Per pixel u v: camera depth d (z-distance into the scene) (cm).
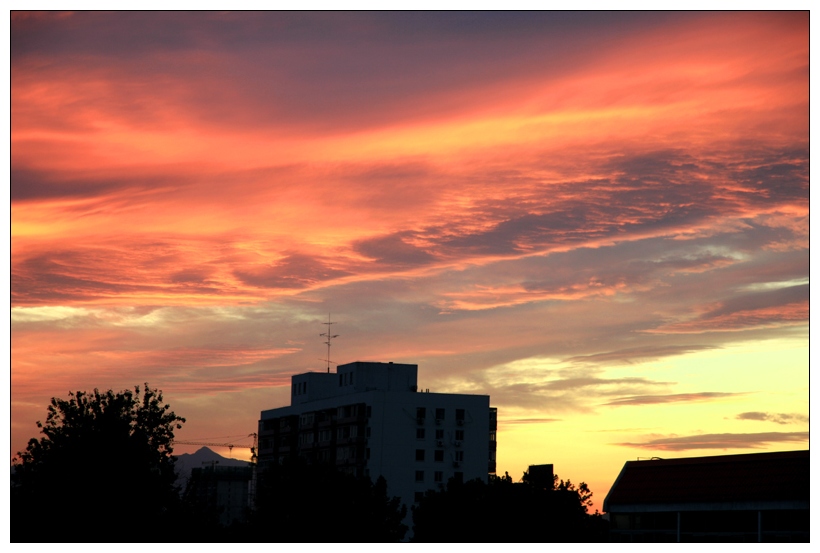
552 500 12188
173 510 7638
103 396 7775
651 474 10412
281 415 19238
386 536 9912
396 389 18575
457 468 17950
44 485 7281
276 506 9731
